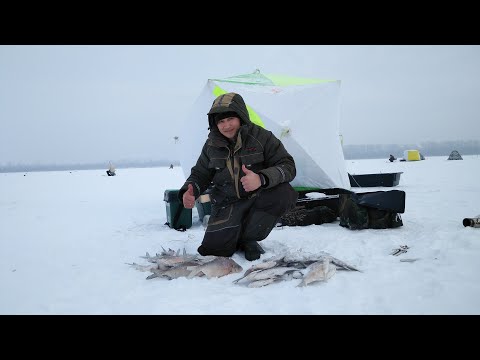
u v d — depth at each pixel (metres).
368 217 4.37
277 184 3.01
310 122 5.70
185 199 3.12
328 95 5.97
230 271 2.71
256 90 5.86
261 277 2.47
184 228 4.93
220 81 5.82
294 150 5.54
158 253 3.47
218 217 3.14
